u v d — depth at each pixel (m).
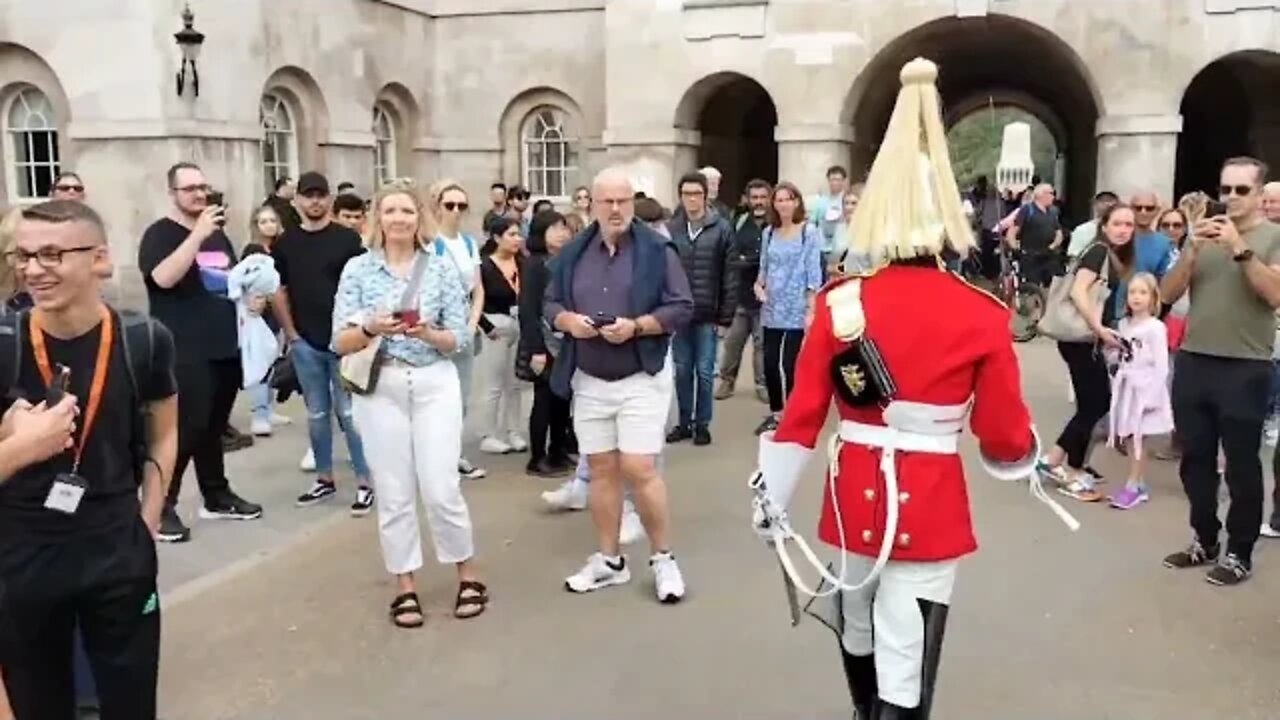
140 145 14.35
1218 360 5.54
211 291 6.52
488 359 8.70
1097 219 8.45
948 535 3.26
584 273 5.38
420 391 5.08
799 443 3.35
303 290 7.02
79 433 3.10
